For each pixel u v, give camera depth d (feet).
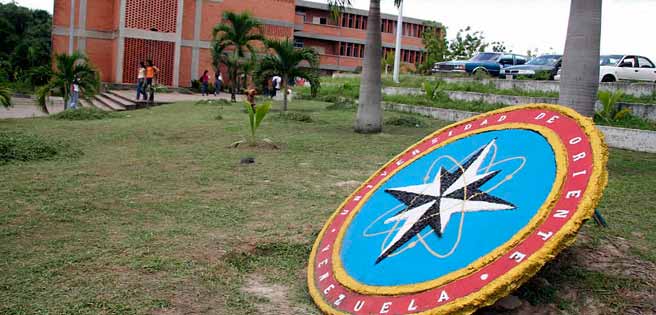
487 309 13.58
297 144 38.34
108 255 16.22
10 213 20.11
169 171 28.68
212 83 118.42
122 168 29.27
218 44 105.40
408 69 145.18
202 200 23.04
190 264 15.83
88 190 24.07
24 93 99.45
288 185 26.14
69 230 18.53
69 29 109.29
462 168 16.53
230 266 16.14
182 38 115.75
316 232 19.22
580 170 13.47
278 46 60.29
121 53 104.88
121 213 20.77
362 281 13.96
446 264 13.07
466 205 14.65
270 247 17.89
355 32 163.84
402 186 17.57
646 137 38.50
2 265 15.16
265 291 14.74
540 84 64.34
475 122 18.67
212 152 34.73
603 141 13.92
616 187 24.71
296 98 90.27
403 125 50.16
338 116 58.65
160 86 105.09
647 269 15.55
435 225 14.51
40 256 15.96
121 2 103.71
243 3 127.95
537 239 12.35
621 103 47.91
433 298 12.33
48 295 13.41
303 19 158.92
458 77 82.07
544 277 15.15
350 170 29.86
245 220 20.44
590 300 14.11
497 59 89.61
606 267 15.74
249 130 45.29
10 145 31.63
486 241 13.08
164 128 46.60
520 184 14.33
